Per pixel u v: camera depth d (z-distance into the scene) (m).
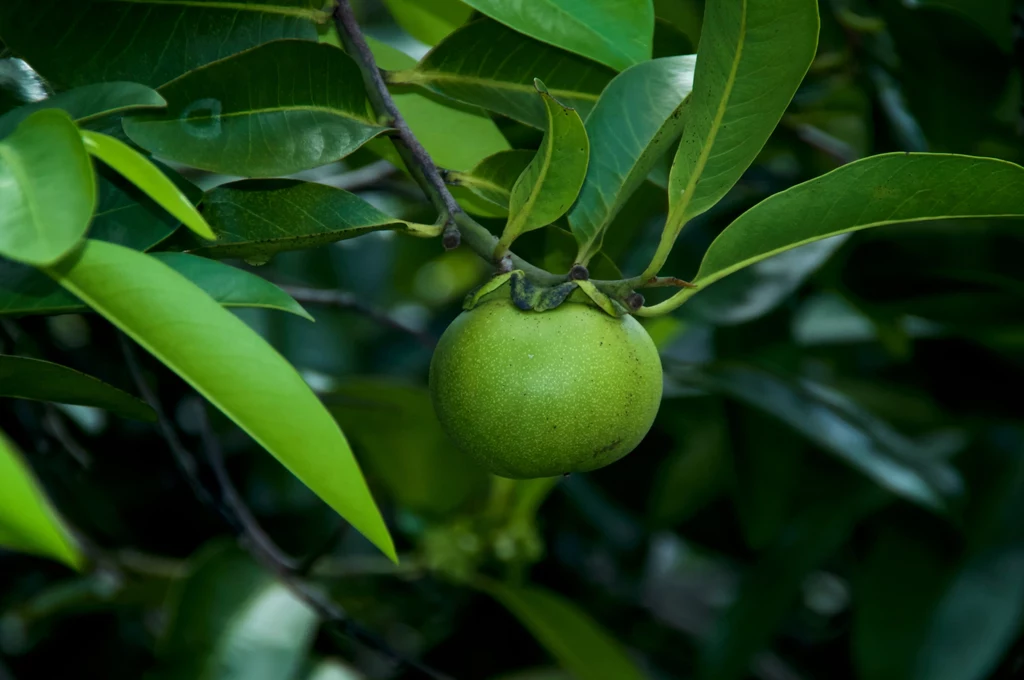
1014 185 1.03
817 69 1.38
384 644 1.33
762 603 1.58
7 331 1.27
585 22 1.08
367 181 1.41
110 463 1.61
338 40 1.10
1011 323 1.43
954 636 1.43
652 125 1.07
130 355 1.26
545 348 1.03
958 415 1.60
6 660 1.64
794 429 1.50
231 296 1.00
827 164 1.51
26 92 1.08
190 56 1.08
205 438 1.35
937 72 1.33
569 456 1.04
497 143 1.17
